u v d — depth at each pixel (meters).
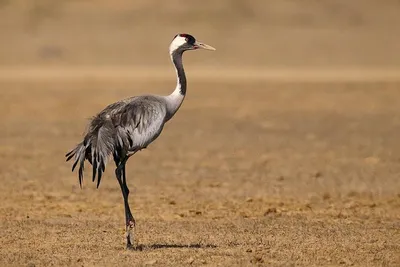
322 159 26.78
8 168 25.02
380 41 92.50
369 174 24.02
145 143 14.09
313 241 15.16
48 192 21.22
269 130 34.31
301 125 35.75
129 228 14.23
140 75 63.56
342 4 105.12
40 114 40.12
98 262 13.42
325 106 42.75
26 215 18.03
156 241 15.18
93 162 13.52
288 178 23.47
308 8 103.06
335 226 16.75
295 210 18.88
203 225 16.88
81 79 58.84
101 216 17.98
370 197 20.67
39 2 103.38
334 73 65.50
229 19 99.88
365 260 13.67
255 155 27.78
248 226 16.73
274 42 92.25
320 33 95.19
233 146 29.83
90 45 91.25
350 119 37.56
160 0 103.81
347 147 29.30
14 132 33.66
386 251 14.34
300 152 28.33
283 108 42.06
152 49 90.62
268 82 55.41
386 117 38.03
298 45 90.94
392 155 27.38
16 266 13.16
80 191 21.39
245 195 20.91
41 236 15.61
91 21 98.69
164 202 19.92
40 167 25.27
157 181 22.98
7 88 52.25
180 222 17.27
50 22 98.19
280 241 15.15
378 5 105.31
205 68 77.12
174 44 15.25
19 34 94.19
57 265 13.25
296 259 13.72
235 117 38.72
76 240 15.25
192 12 101.44
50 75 64.31
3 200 20.00
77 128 35.12
